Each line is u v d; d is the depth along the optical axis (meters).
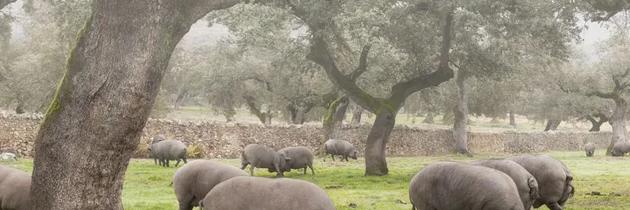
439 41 27.03
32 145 31.25
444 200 10.12
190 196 10.86
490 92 54.38
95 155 9.50
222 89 55.50
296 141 41.88
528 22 22.12
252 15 25.67
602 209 15.89
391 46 26.53
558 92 58.81
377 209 15.62
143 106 9.71
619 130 52.31
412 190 10.74
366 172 26.97
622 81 52.16
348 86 27.42
